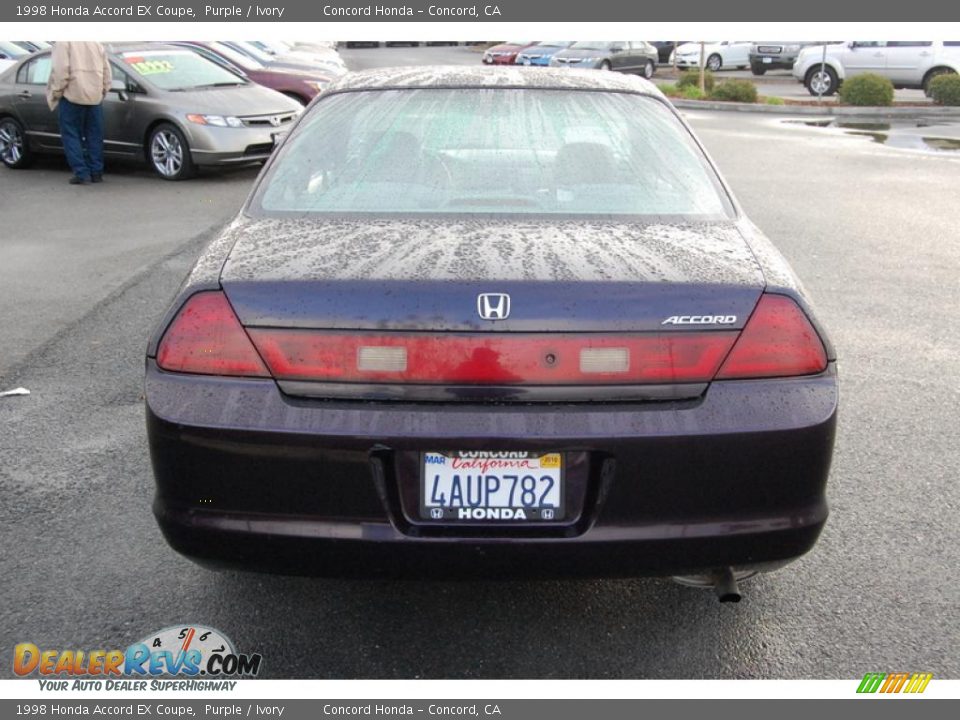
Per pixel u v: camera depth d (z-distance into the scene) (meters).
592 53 28.03
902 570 3.35
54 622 3.01
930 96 22.23
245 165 12.23
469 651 2.90
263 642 2.93
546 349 2.46
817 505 2.60
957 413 4.73
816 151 14.55
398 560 2.49
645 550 2.50
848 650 2.91
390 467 2.47
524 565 2.50
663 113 3.59
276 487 2.49
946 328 6.06
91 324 6.13
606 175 3.18
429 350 2.46
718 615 3.08
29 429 4.48
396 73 3.85
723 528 2.51
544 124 3.40
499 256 2.64
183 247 8.28
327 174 3.19
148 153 12.12
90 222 9.40
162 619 3.04
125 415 4.67
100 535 3.54
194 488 2.54
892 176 12.23
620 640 2.95
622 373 2.47
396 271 2.55
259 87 13.05
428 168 3.19
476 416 2.44
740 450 2.47
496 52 29.94
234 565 2.58
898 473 4.09
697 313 2.51
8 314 6.34
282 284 2.53
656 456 2.45
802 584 3.26
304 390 2.49
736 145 15.15
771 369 2.54
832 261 7.80
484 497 2.47
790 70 31.62
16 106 12.84
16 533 3.54
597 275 2.54
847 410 4.77
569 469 2.47
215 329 2.54
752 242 2.90
